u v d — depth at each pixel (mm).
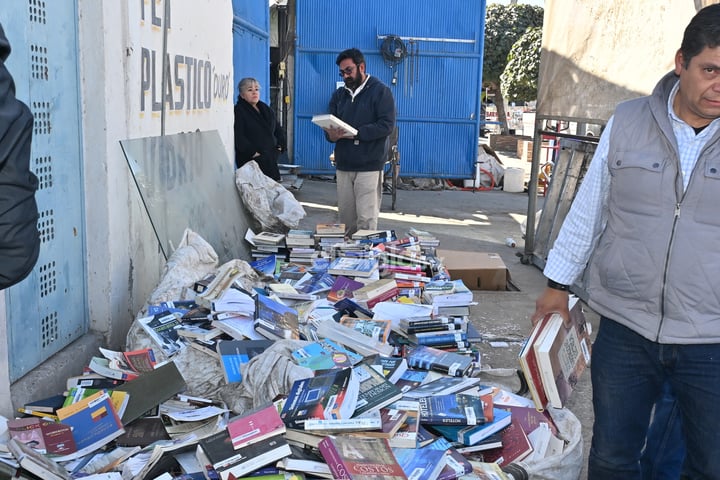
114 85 3482
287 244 5367
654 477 2664
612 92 5477
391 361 3029
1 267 1531
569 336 2383
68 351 3180
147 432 2611
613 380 2186
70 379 2965
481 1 12055
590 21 5832
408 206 10258
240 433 2205
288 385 2650
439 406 2693
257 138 7172
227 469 2084
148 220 4113
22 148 1515
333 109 6191
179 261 3873
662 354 2055
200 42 5273
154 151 4113
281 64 12781
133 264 3826
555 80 6512
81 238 3385
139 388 2793
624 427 2215
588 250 2252
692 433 2092
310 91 12266
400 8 12000
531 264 6930
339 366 2791
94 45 3316
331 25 12039
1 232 1488
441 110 12344
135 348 3258
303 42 12070
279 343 2930
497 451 2609
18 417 2672
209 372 2957
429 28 12102
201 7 5270
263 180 6051
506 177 12305
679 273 1973
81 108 3326
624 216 2064
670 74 2023
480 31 12156
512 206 10617
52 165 3059
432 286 4270
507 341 4641
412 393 2824
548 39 6680
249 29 8516
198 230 4676
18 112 1511
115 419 2584
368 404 2508
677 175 1963
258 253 5453
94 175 3393
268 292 3896
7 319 2713
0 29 1538
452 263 5910
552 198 6730
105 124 3377
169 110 4551
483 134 22188
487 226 8891
